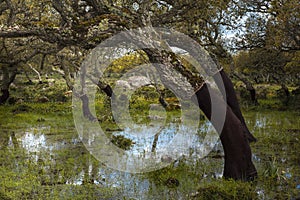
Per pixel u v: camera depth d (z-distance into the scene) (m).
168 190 7.21
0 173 8.30
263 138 12.32
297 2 14.59
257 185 7.41
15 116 18.88
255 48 19.78
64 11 9.62
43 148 11.27
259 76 35.28
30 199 6.73
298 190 7.10
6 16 18.09
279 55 22.75
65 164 9.22
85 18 9.59
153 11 11.28
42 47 15.81
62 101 26.39
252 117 18.88
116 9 8.24
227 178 7.59
